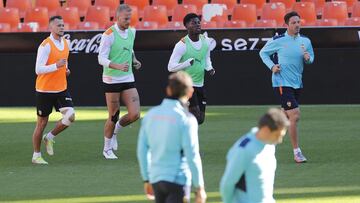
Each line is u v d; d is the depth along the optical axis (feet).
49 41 135.23
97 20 244.22
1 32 213.25
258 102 207.82
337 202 104.78
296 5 240.12
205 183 118.73
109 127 141.49
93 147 153.28
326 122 180.04
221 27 225.76
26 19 248.32
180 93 75.87
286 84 133.49
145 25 230.68
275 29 205.26
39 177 125.90
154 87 209.56
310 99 206.49
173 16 241.76
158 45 208.13
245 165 69.46
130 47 139.33
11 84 214.07
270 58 135.74
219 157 140.67
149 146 77.00
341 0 254.27
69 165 136.05
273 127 68.64
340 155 140.97
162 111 75.66
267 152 70.13
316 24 229.66
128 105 140.87
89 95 211.20
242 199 70.54
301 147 149.28
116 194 112.27
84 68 210.79
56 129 140.77
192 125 75.15
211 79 208.64
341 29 203.41
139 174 127.13
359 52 203.62
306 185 116.16
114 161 139.23
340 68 204.74
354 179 120.06
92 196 111.14
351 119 183.73
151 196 78.48
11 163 138.51
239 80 207.82
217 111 200.03
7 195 112.57
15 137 165.99
